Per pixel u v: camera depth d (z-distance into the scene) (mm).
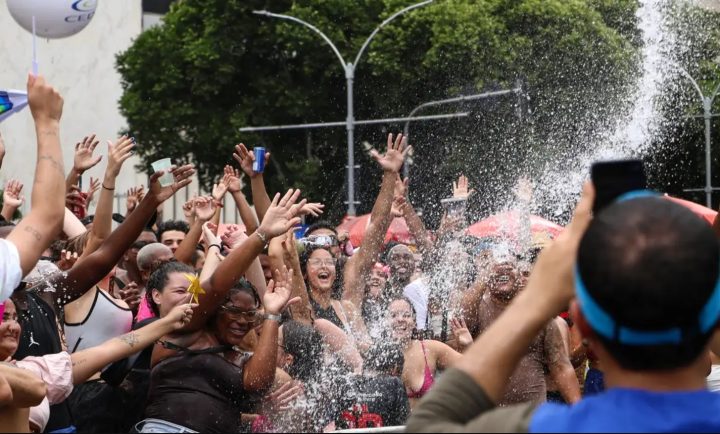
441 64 37750
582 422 2309
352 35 40000
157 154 40750
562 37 34969
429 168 31094
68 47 42062
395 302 7449
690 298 2205
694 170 33469
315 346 6965
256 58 40188
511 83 35656
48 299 6176
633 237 2246
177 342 6000
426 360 7348
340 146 39719
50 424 5918
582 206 2527
